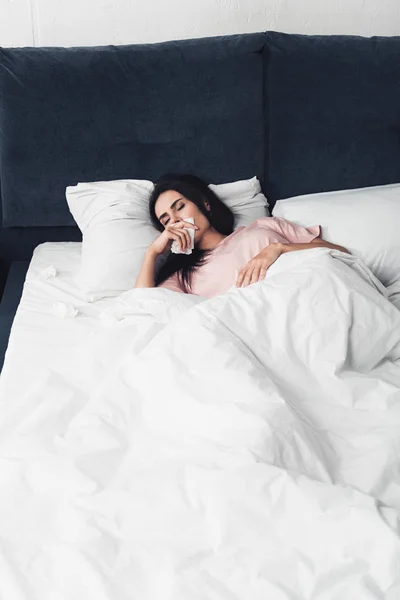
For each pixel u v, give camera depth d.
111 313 2.02
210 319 1.69
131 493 1.30
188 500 1.28
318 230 2.28
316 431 1.53
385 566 1.11
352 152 2.58
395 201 2.29
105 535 1.22
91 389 1.65
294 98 2.52
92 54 2.45
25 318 2.09
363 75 2.54
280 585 1.10
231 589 1.11
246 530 1.21
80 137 2.45
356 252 2.22
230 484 1.27
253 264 2.11
